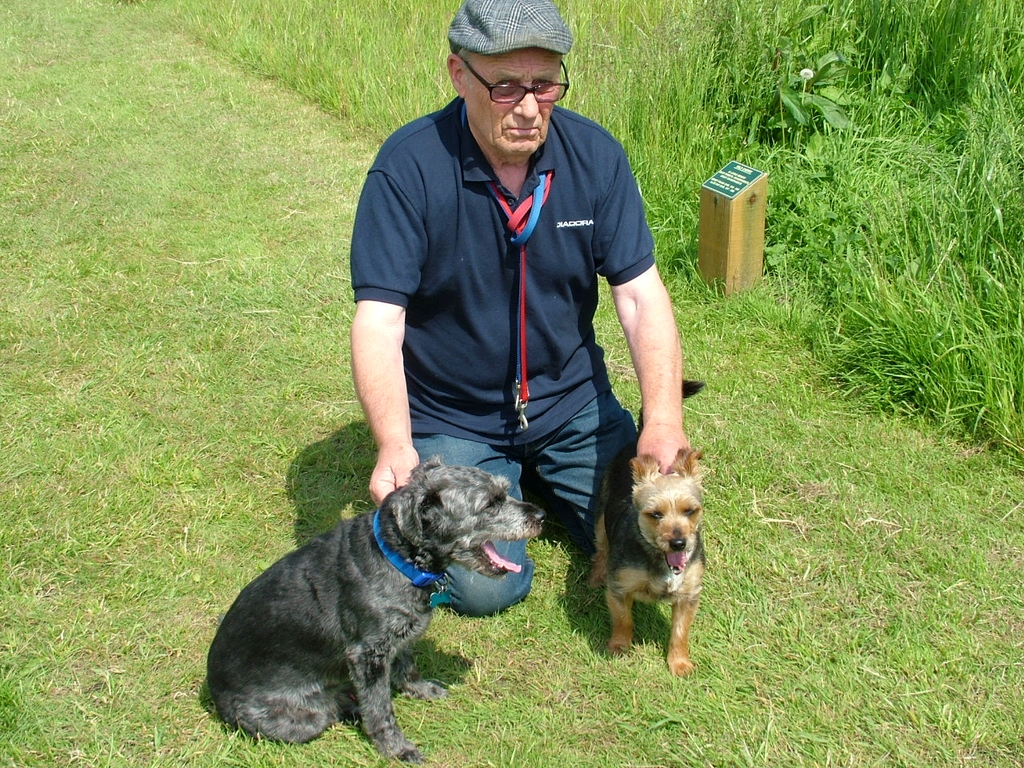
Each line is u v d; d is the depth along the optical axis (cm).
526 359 160
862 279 229
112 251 276
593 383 171
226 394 216
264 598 133
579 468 169
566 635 158
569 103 309
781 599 163
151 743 135
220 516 180
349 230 292
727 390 217
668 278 262
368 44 407
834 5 312
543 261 155
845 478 189
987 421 199
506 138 141
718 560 171
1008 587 162
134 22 494
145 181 319
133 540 173
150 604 159
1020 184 232
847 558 170
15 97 389
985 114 268
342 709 142
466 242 151
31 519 175
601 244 159
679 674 149
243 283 261
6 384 215
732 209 242
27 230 285
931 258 231
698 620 159
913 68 303
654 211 274
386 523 128
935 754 135
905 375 211
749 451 197
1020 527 176
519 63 135
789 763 134
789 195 267
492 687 148
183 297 254
